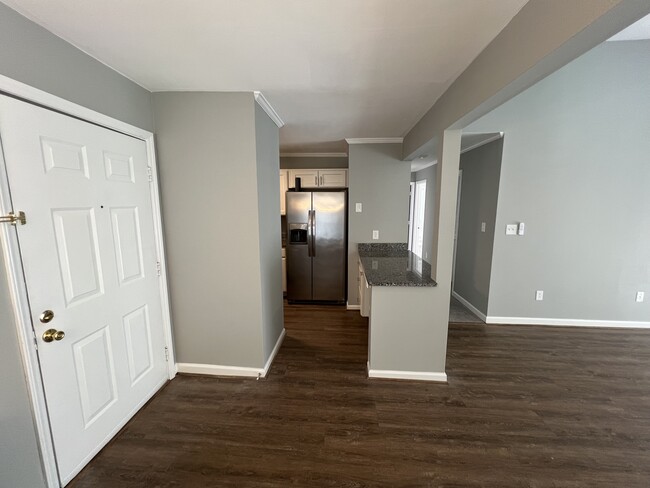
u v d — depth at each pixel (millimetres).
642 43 3000
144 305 2064
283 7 1178
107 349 1740
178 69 1755
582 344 3020
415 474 1555
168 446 1726
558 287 3430
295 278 4352
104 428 1716
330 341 3123
